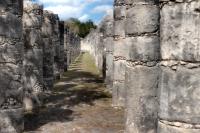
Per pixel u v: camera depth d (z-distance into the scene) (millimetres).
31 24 14289
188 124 4254
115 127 11234
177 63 4316
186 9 4199
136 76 9383
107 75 18609
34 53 14406
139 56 9344
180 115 4297
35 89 14398
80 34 81312
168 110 4402
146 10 9211
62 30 27422
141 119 9258
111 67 18328
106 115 12992
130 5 9523
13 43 10023
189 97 4234
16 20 10102
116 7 14523
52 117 12609
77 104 15117
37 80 14484
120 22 14430
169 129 4406
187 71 4242
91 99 16297
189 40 4203
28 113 13352
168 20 4387
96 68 32750
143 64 9336
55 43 23859
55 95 17359
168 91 4410
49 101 15820
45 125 11438
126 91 9695
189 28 4191
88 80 23203
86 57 50156
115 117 12664
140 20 9258
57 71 24016
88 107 14508
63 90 18922
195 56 4184
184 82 4262
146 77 9289
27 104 14188
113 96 14633
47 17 18391
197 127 4223
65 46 30297
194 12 4152
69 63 37125
